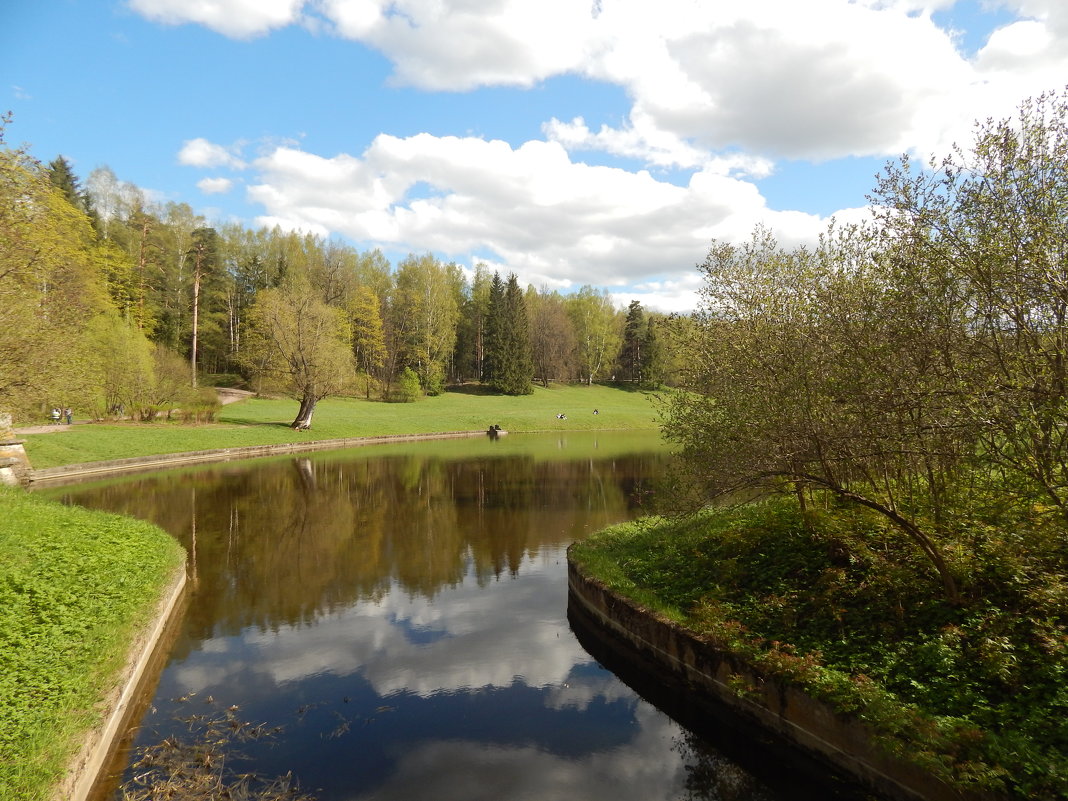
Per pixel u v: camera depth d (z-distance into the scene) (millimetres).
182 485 26312
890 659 6906
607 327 94250
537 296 104312
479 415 60438
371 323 69375
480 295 91625
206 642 10305
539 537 17594
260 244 72812
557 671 9430
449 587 13227
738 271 10594
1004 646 6215
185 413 41500
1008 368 5984
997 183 6109
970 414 5902
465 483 27219
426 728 7719
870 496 9227
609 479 28094
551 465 33281
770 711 7195
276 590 12945
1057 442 5762
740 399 8789
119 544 12766
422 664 9539
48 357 17031
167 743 7250
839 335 7551
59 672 7457
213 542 16969
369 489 25719
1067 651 5984
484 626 11094
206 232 62625
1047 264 5555
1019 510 7156
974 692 6070
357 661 9625
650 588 10750
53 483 25641
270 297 48281
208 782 6500
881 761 5934
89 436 32406
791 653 7516
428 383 73438
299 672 9234
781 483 8844
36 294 16562
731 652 7824
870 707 6223
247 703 8289
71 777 5777
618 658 9906
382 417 55000
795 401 7820
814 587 8820
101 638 8516
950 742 5520
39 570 10195
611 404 78625
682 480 10430
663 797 6430
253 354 48656
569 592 12727
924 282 6496
